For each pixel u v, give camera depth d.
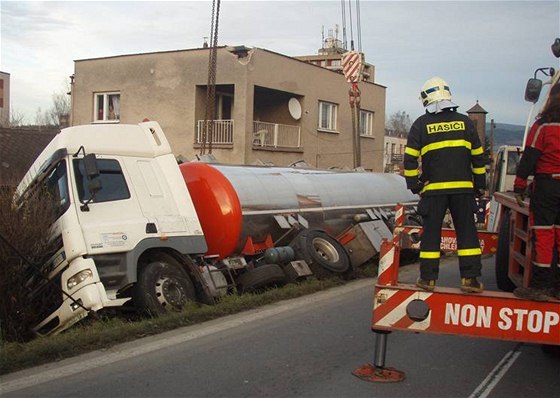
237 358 6.21
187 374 5.70
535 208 5.18
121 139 8.28
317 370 5.84
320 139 27.03
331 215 12.05
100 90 25.89
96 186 7.39
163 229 8.07
